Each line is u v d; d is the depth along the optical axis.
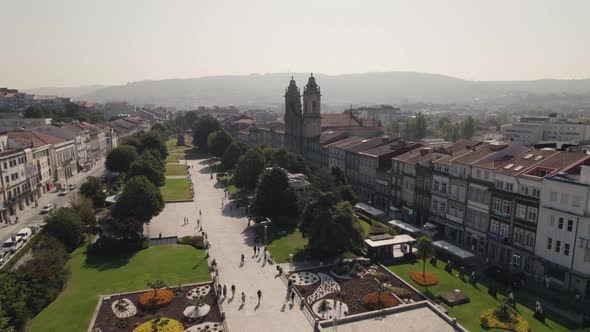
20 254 74.81
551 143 92.81
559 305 59.31
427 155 99.50
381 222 100.00
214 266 71.50
